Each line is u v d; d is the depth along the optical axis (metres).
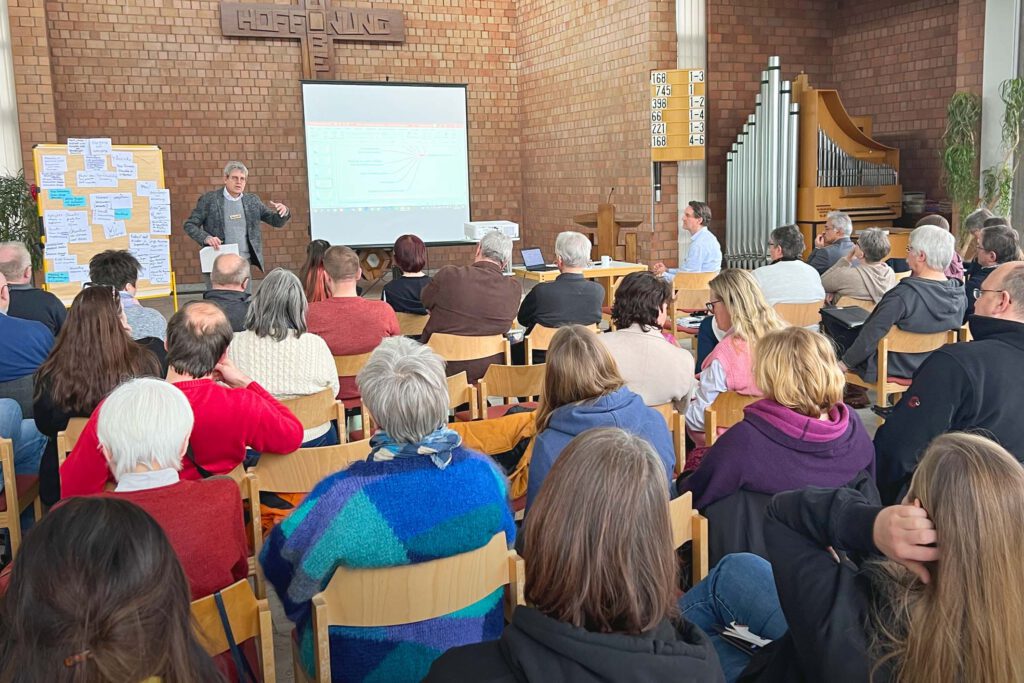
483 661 1.11
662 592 1.08
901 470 2.43
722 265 9.88
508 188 12.12
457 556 1.70
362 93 10.14
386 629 1.72
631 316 3.12
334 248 3.88
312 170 10.04
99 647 0.96
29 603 0.96
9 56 8.85
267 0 10.58
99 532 0.99
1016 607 1.00
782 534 1.30
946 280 4.16
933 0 9.30
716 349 3.14
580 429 2.25
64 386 2.72
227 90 10.57
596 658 1.03
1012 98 7.93
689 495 2.02
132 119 10.20
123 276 3.95
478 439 2.76
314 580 1.65
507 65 11.92
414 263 4.95
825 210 9.13
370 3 11.07
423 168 10.50
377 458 1.72
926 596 1.06
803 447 2.06
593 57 10.23
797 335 2.10
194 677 1.04
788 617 1.27
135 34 10.11
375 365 1.77
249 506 2.50
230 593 1.53
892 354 4.22
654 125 9.21
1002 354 2.34
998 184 8.13
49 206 6.88
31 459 3.34
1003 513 1.01
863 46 10.12
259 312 3.08
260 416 2.38
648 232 9.55
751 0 9.78
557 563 1.08
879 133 10.13
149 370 2.85
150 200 7.17
